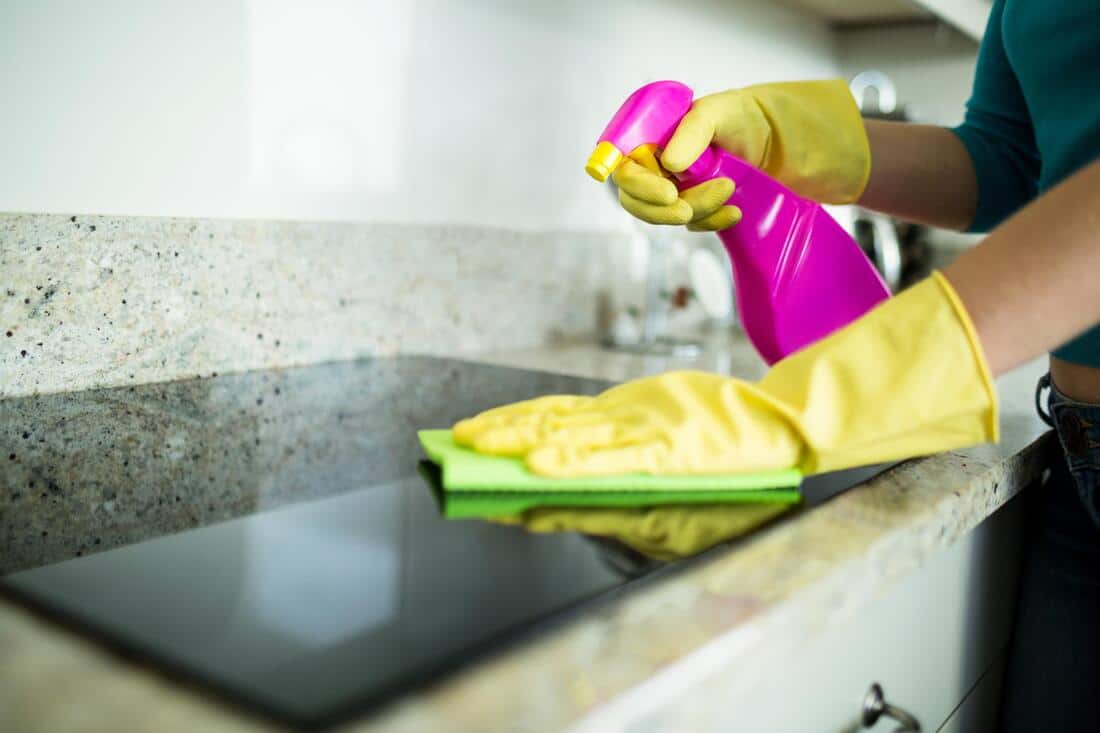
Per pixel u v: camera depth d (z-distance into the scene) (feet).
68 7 2.43
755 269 2.30
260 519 1.49
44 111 2.42
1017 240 1.53
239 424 2.29
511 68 3.86
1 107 2.34
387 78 3.34
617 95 4.50
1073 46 2.13
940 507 1.67
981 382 1.54
